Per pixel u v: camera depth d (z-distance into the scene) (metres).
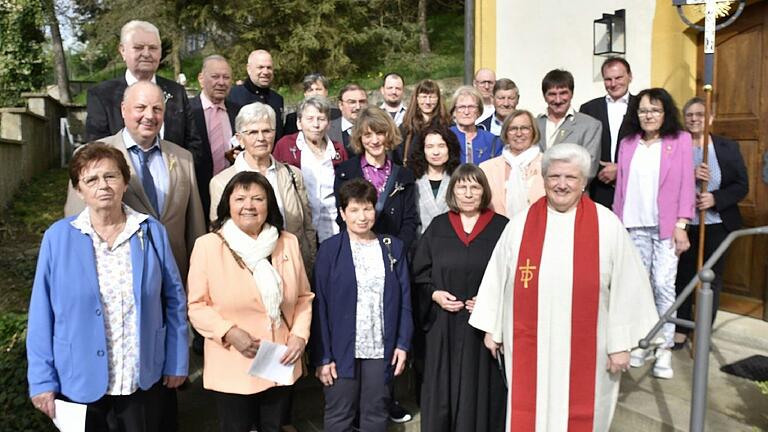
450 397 3.27
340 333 3.11
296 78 14.80
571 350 2.88
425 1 16.25
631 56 5.22
